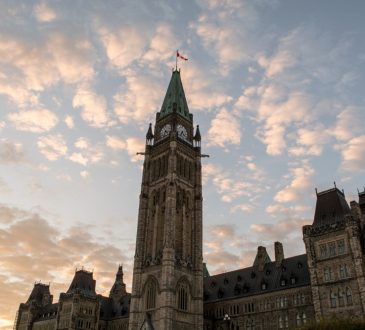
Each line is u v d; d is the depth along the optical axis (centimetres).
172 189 12344
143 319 11138
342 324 6116
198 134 14475
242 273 12544
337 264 8369
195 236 12525
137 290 11600
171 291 10831
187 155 13775
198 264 12025
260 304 11012
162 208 12606
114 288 16925
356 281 7981
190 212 12925
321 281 8481
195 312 11362
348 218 8494
